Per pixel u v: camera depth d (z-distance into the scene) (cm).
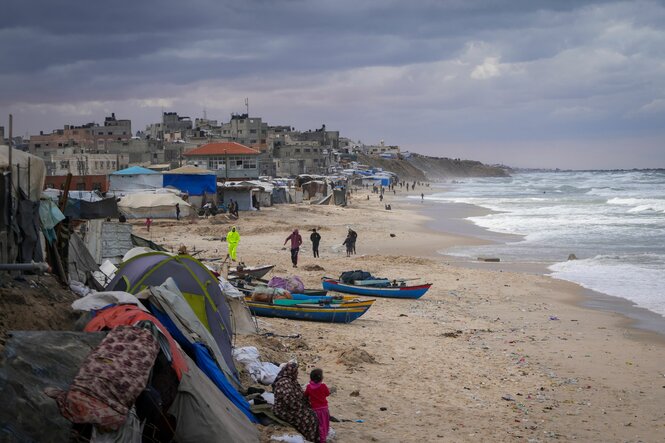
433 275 3628
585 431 1396
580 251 4803
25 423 767
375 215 7881
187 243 4462
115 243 2231
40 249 1534
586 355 2083
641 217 7656
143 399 893
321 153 17275
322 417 1160
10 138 1405
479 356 1992
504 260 4384
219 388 1136
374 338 2119
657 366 1970
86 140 15225
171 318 1161
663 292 3250
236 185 7144
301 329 2134
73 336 938
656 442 1349
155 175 6644
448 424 1369
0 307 1141
